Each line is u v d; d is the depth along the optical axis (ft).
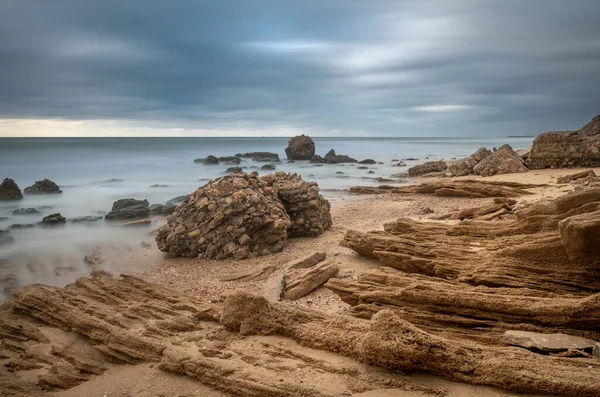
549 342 22.08
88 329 29.45
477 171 115.85
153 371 25.05
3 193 103.40
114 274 47.26
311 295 38.29
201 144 500.33
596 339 22.72
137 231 70.33
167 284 43.21
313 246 55.36
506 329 24.58
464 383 20.43
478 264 32.12
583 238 25.95
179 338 27.40
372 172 165.48
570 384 18.60
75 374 25.90
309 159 239.71
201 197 55.57
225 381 22.62
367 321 25.32
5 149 294.87
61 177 155.02
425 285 28.27
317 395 20.18
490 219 55.67
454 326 25.98
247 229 53.01
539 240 29.32
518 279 28.91
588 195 32.37
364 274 33.04
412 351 20.76
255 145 503.20
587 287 26.61
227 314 27.86
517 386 19.45
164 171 178.81
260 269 44.93
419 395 19.94
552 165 108.78
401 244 40.22
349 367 22.17
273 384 21.35
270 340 26.04
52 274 48.42
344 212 78.43
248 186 56.34
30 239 65.10
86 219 79.66
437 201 84.02
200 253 53.06
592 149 103.45
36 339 30.09
